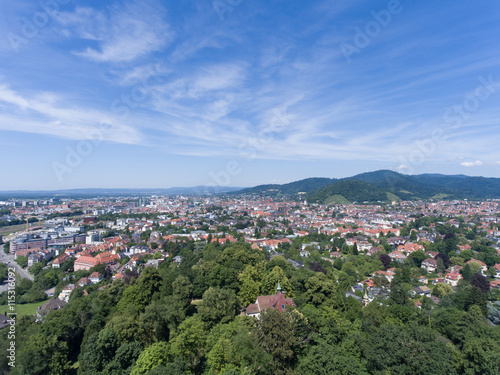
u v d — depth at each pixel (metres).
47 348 76.12
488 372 62.06
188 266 140.62
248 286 111.44
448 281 168.50
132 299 105.44
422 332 68.75
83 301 101.50
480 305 108.44
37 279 173.25
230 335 75.25
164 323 85.50
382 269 189.88
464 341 75.62
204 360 74.69
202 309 91.81
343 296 110.06
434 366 60.03
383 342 66.56
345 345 71.06
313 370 62.31
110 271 185.12
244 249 153.25
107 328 78.44
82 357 75.31
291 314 74.81
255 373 61.72
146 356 66.50
